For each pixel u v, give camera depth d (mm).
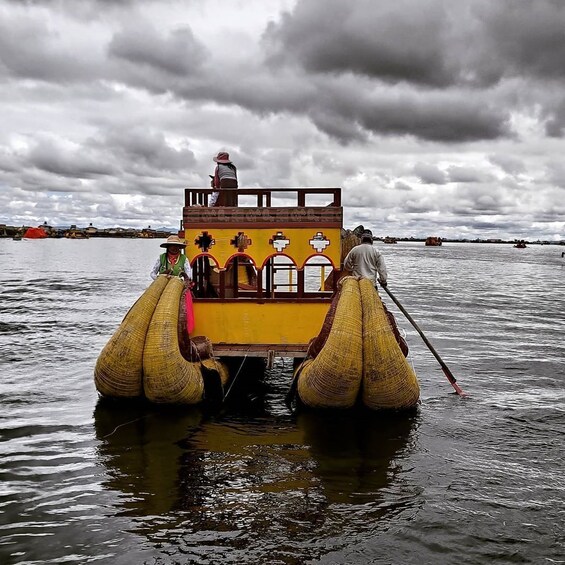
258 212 11273
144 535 5824
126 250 121625
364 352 9352
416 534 5867
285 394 11312
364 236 11031
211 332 11430
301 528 5969
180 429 9008
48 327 19125
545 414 10023
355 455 7992
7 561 5363
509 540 5781
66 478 7145
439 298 31406
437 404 10523
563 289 39219
